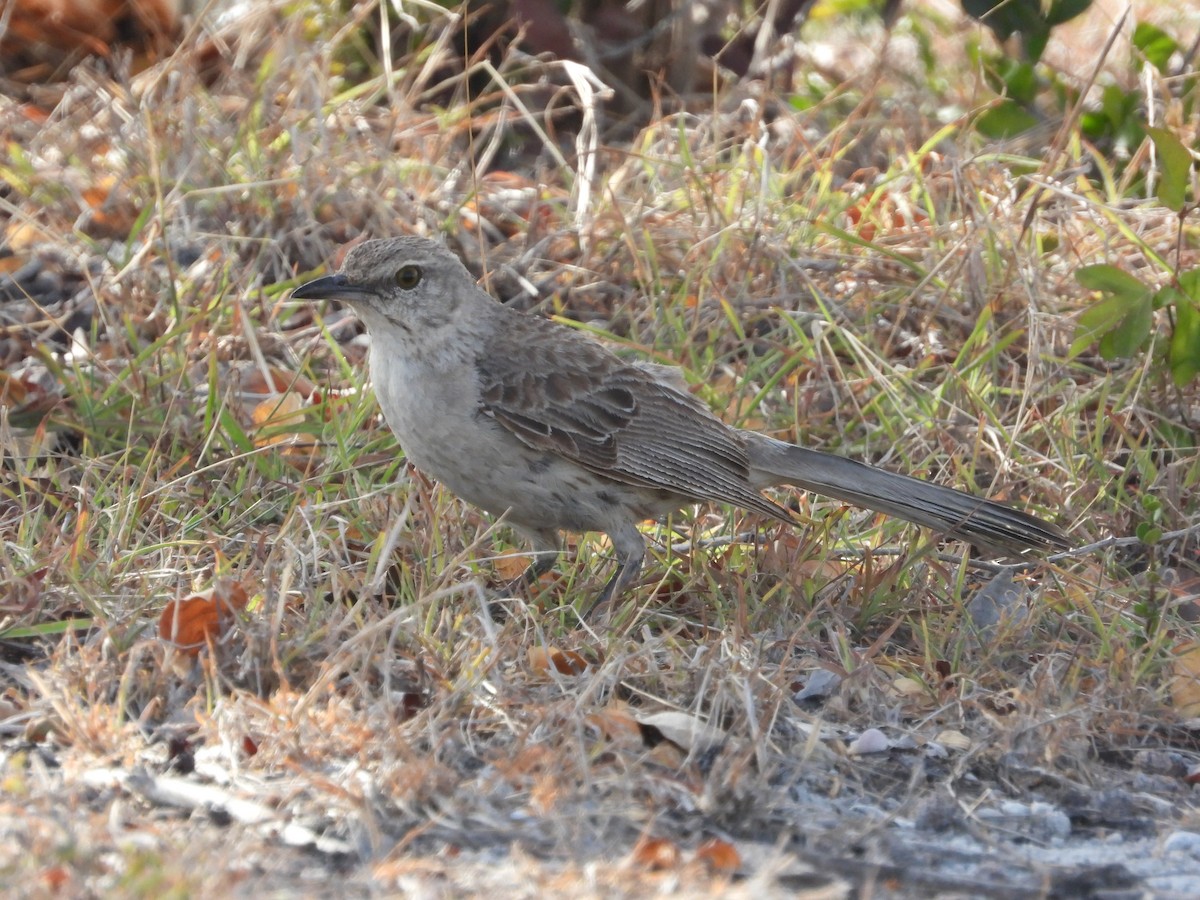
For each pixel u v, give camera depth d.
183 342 12.62
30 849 6.52
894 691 9.12
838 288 13.98
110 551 9.72
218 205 14.37
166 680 8.30
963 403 12.55
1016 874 7.34
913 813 7.91
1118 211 13.93
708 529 11.70
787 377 13.06
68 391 12.12
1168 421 12.18
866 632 10.20
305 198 14.12
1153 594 9.96
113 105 15.25
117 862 6.59
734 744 7.97
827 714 8.84
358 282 10.20
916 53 18.50
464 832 7.11
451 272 10.36
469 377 10.31
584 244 14.17
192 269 13.64
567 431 10.39
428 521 10.42
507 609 9.70
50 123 15.45
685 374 12.37
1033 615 9.95
